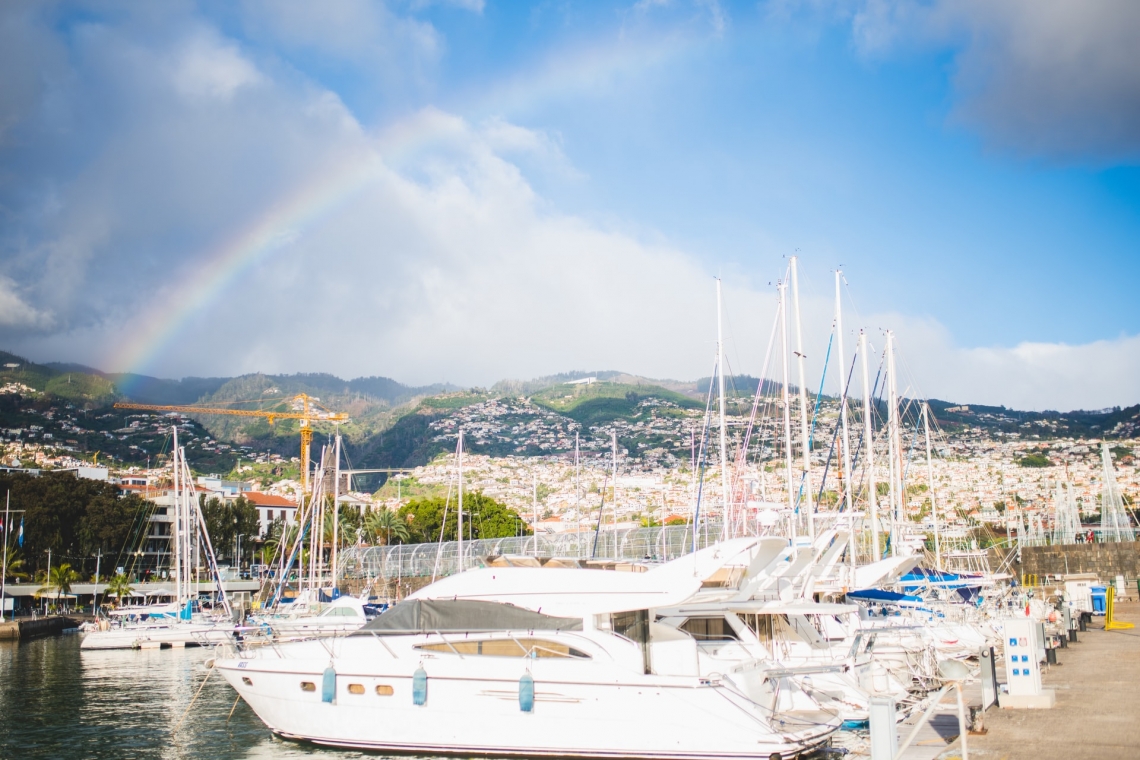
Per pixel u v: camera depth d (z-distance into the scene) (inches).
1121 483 6840.6
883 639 1079.0
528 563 895.7
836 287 1724.9
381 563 3085.6
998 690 899.4
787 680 852.6
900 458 2094.0
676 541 2234.3
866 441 1817.2
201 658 2038.6
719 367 1695.4
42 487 3912.4
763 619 905.5
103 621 2502.5
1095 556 3297.2
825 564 1059.9
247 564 5024.6
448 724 796.6
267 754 859.4
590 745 751.7
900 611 1270.9
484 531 4586.6
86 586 3747.5
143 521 4180.6
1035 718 730.8
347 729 838.5
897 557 1375.5
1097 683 911.0
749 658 834.8
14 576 3654.0
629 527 2581.2
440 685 802.2
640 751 738.2
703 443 1861.5
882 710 533.6
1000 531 5073.8
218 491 5910.4
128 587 3627.0
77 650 2279.8
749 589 855.7
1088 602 2122.3
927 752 640.4
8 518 3624.5
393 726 818.2
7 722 1114.1
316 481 2898.6
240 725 1060.5
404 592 2886.3
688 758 727.1
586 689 757.3
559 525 4591.5
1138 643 1309.1
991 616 1519.4
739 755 716.0
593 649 773.3
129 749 930.7
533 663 776.3
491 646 805.9
